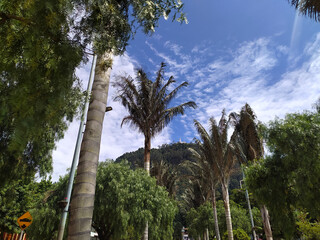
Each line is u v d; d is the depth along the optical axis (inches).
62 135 191.3
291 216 346.0
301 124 322.3
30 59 73.3
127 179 472.4
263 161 381.1
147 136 532.7
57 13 75.0
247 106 600.7
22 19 73.4
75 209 110.2
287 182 336.5
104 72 129.0
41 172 291.3
